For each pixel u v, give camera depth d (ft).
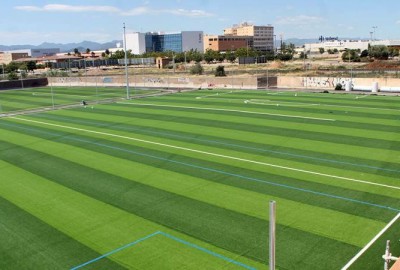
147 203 62.80
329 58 511.40
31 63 491.31
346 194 63.98
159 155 90.53
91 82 289.33
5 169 83.97
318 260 44.73
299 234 50.93
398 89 183.93
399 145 92.38
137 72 385.70
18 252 48.98
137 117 142.72
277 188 67.56
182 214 58.29
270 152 90.07
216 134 110.11
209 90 223.30
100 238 51.83
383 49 407.64
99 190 69.31
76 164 85.61
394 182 68.74
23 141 110.01
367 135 102.78
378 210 57.57
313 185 68.49
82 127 127.44
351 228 52.21
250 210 58.90
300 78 214.90
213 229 53.16
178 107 162.81
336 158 83.76
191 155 89.71
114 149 97.30
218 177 74.18
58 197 66.74
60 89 264.52
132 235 52.31
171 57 517.14
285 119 127.75
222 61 528.63
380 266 43.21
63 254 48.11
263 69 334.44
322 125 116.67
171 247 48.85
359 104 152.76
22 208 62.69
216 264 44.70
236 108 153.99
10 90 265.95
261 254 46.39
